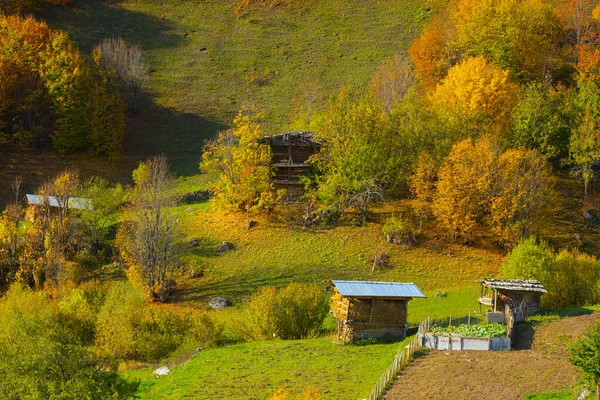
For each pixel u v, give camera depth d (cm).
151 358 5484
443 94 9725
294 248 7925
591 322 5266
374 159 8494
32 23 11269
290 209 8594
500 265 7562
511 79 10994
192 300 7050
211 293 7175
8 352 3678
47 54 10750
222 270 7594
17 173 9725
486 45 11288
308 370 4622
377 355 4947
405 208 8606
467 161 8062
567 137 9412
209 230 8362
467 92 9431
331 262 7650
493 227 7925
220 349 5281
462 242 7994
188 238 8194
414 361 4553
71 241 7912
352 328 5384
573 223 8394
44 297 6119
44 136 10469
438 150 8650
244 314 6450
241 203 8656
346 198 8431
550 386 3969
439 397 3888
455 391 3972
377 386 3919
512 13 11338
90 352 3741
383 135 8725
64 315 5669
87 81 10600
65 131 10275
